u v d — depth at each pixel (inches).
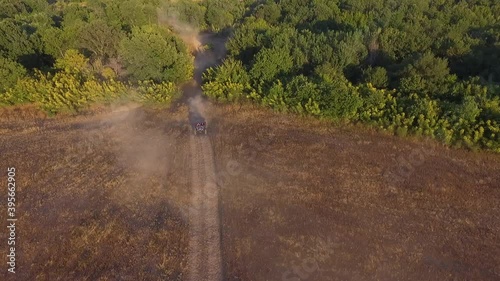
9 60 1422.2
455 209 882.1
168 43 1670.8
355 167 1021.8
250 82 1412.4
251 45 1680.6
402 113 1106.1
